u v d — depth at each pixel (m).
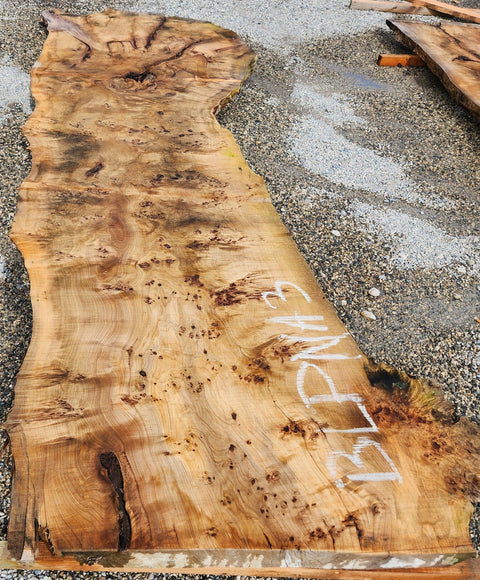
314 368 2.01
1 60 4.50
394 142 4.23
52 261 2.36
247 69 4.36
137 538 1.53
